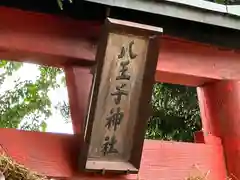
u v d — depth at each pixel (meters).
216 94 2.50
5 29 1.95
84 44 2.11
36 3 1.95
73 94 2.10
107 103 1.91
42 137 1.95
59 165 1.93
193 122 4.54
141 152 1.99
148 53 1.94
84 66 2.15
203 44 2.45
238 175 2.34
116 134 1.95
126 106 1.95
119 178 2.02
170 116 4.65
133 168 1.98
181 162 2.26
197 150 2.34
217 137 2.44
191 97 4.49
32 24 2.01
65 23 2.09
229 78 2.49
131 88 1.95
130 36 1.89
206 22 2.21
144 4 2.03
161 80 2.45
